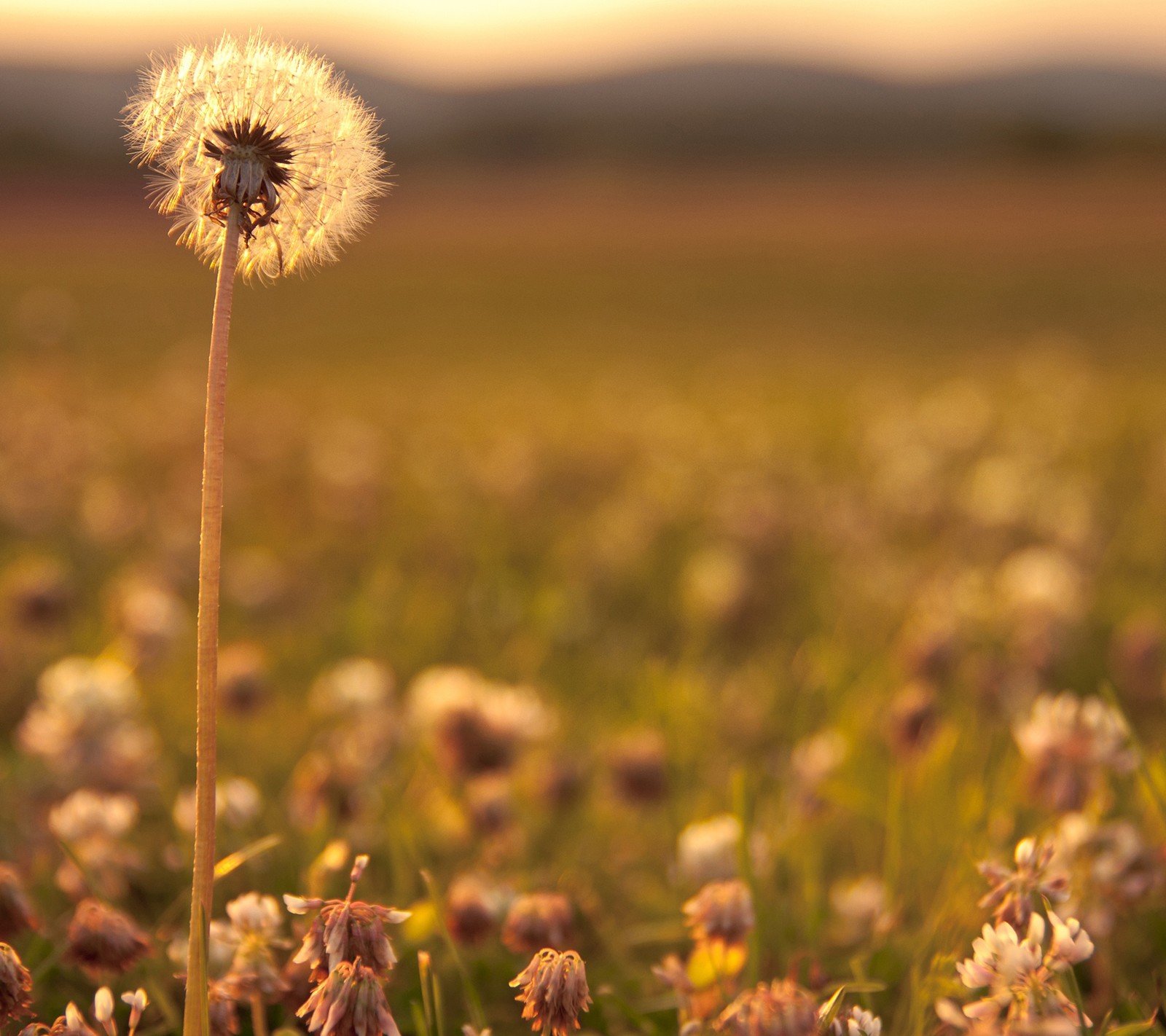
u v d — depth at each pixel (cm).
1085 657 482
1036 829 261
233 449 1062
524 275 4509
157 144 137
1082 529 654
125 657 440
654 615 623
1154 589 603
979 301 3506
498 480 916
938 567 632
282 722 423
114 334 2638
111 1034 162
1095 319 3041
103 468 973
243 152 136
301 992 189
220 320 134
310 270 143
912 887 274
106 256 4900
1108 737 257
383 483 931
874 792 342
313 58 145
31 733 319
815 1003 181
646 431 1274
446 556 701
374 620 535
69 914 259
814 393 1727
